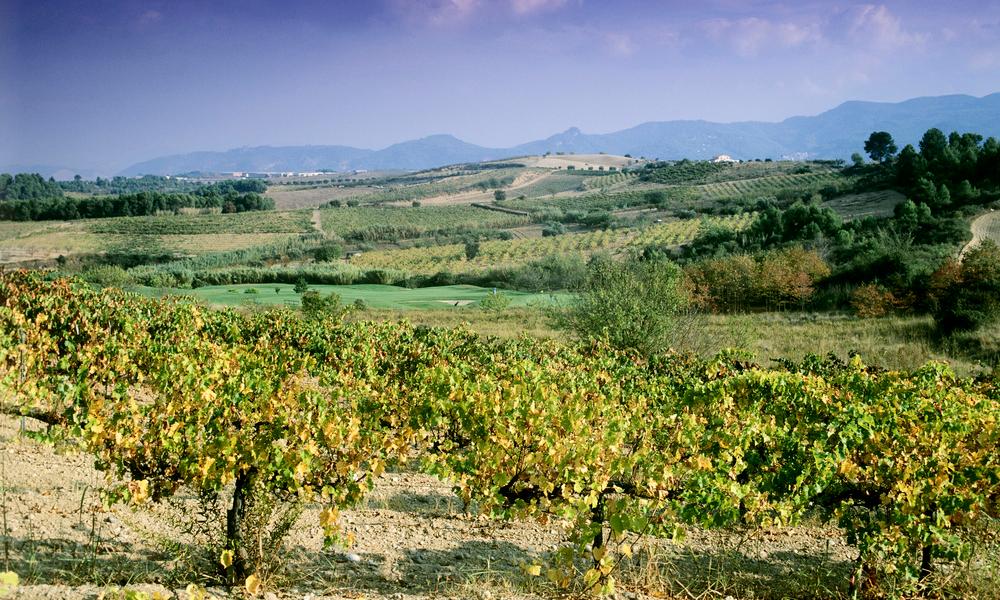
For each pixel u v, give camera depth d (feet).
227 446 16.43
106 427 17.65
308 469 17.20
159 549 18.06
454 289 203.41
